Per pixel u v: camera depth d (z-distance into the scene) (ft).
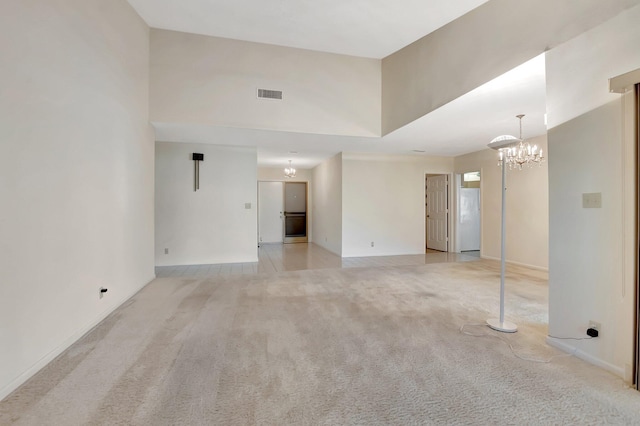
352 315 9.82
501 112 12.59
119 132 10.70
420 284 13.80
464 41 10.71
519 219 18.47
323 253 23.82
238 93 14.57
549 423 4.92
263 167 30.50
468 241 26.00
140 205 12.82
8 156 5.81
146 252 13.67
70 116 7.80
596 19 6.55
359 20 11.92
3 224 5.68
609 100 6.32
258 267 18.08
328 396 5.60
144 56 13.07
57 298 7.22
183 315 9.78
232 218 19.69
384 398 5.55
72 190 7.88
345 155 21.97
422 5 10.55
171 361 6.86
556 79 7.47
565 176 7.29
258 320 9.36
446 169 24.12
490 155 20.59
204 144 19.17
